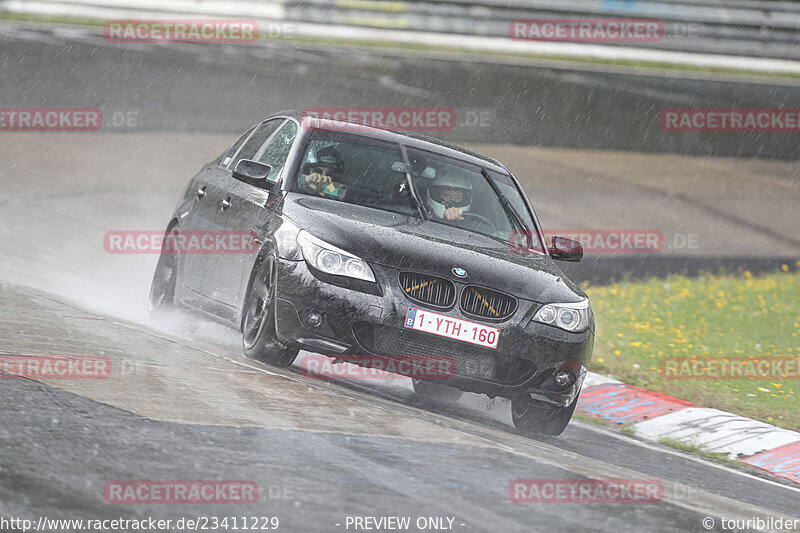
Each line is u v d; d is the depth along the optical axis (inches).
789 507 846.5
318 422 713.6
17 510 473.7
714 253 2421.3
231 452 605.0
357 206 985.5
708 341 1589.6
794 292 2087.8
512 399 911.7
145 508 500.7
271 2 4724.4
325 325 880.3
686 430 1131.3
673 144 3491.6
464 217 1021.2
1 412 608.1
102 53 3567.9
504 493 613.3
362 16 4877.0
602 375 1318.9
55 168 2229.3
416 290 888.9
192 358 853.8
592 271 2079.2
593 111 3735.2
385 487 586.6
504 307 903.7
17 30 3853.3
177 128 2731.3
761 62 5295.3
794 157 3595.0
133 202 2063.2
